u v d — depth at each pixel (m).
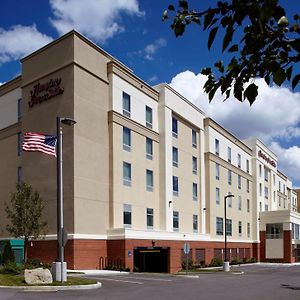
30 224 28.31
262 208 73.19
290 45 2.76
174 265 40.25
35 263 29.47
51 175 34.41
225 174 58.91
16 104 39.50
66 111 34.16
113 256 34.66
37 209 28.84
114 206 36.25
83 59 35.25
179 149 47.12
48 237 33.06
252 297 18.89
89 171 34.44
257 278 31.53
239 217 63.34
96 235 34.12
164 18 3.18
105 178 36.19
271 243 68.62
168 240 39.84
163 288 21.80
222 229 55.97
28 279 20.08
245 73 3.00
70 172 33.03
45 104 36.00
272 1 2.44
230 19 2.70
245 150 69.00
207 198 52.88
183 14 3.12
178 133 47.22
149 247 37.03
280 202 87.69
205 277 31.83
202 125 53.34
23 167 36.78
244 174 67.19
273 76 2.84
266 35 2.75
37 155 35.81
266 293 20.73
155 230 39.25
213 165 54.69
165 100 44.41
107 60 38.12
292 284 26.39
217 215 54.75
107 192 36.25
